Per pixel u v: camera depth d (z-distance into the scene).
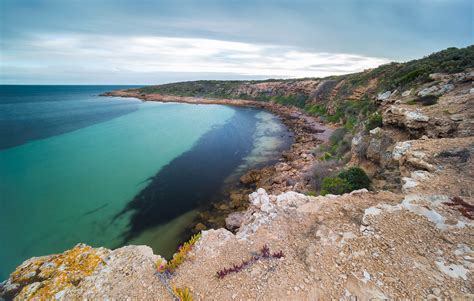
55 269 5.36
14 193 18.59
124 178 21.45
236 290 4.37
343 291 3.89
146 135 37.69
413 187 6.64
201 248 5.79
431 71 17.80
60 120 48.91
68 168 23.73
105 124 45.88
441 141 8.69
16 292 4.86
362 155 14.39
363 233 5.09
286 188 16.33
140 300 4.43
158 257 5.63
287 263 4.81
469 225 4.74
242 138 35.91
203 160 26.09
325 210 6.42
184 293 4.39
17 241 13.17
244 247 5.61
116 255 5.76
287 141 32.91
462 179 6.43
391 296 3.62
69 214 15.67
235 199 16.39
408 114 11.69
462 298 3.38
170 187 19.47
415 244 4.55
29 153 28.06
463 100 11.20
